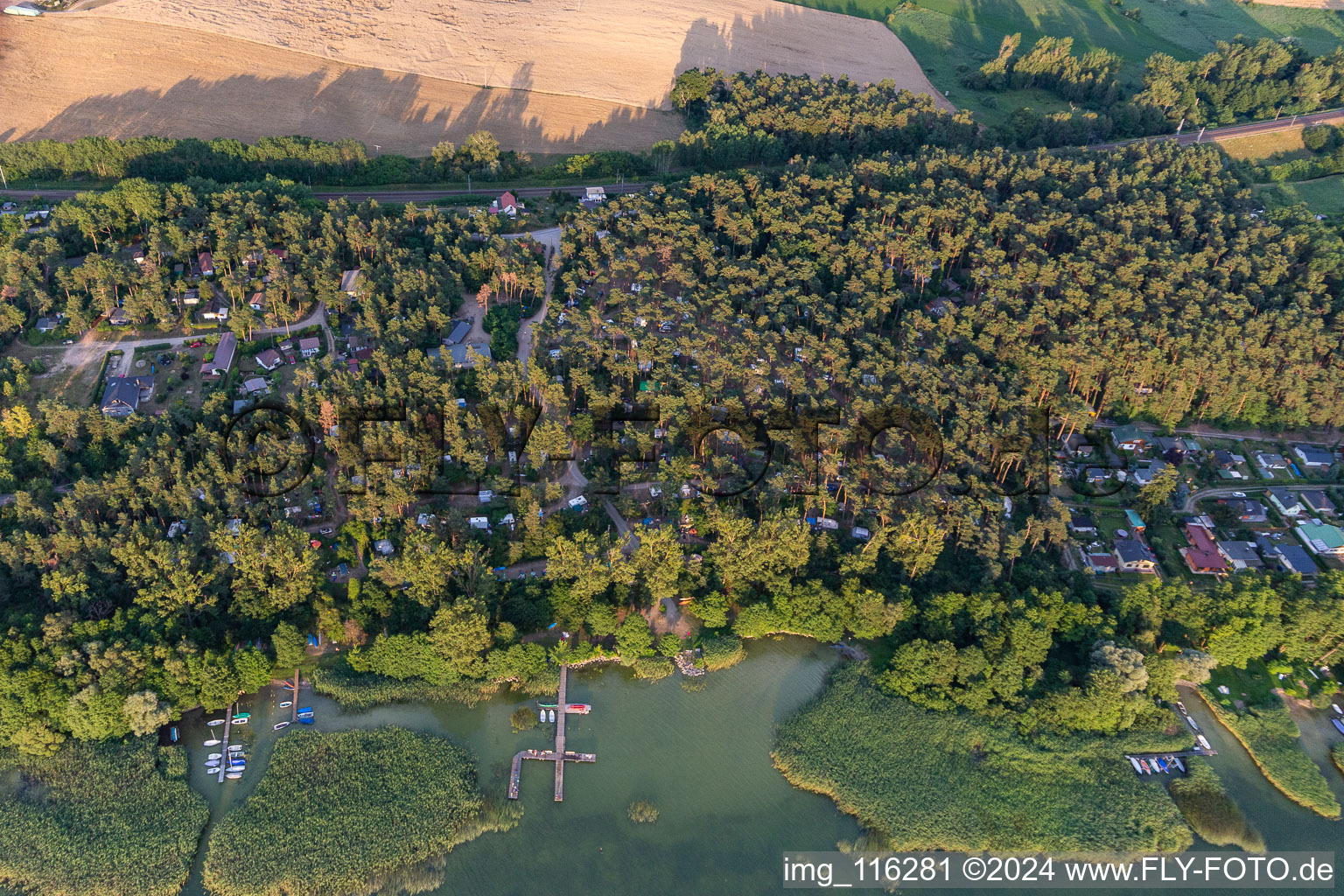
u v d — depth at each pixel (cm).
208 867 18288
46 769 19688
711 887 18400
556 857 18762
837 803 19900
